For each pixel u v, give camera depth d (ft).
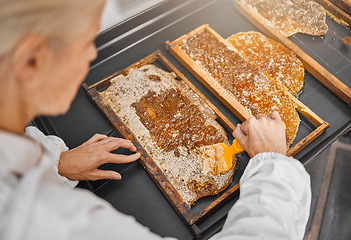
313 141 2.52
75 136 2.58
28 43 0.78
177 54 2.77
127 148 2.42
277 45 2.86
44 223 0.86
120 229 0.95
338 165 4.01
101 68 2.86
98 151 2.18
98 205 0.97
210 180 2.35
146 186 2.40
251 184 1.48
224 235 1.30
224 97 2.60
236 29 3.00
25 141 0.91
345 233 3.78
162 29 3.01
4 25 0.74
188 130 2.52
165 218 2.31
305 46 2.90
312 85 2.75
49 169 1.01
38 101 0.95
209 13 3.08
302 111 2.56
